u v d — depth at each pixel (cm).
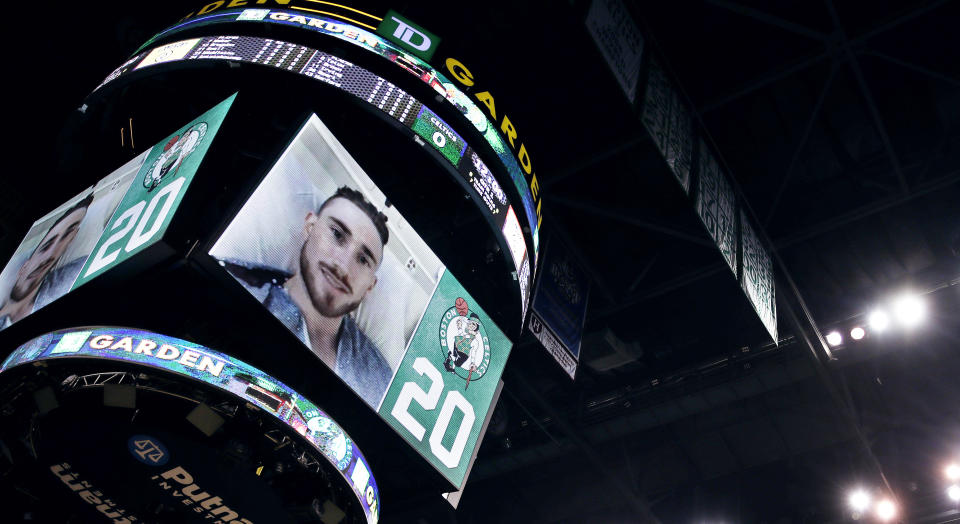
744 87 1507
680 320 2078
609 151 1564
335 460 827
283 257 831
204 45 973
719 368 2038
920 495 2041
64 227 971
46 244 971
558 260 1661
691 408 2078
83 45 1411
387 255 965
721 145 1711
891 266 1911
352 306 889
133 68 991
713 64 1551
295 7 1007
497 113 1086
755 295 1406
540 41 1442
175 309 872
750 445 2161
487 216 1007
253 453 845
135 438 782
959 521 1917
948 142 1625
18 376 793
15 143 1357
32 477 847
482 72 1488
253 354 919
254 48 961
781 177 1767
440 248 1241
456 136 1008
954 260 1828
